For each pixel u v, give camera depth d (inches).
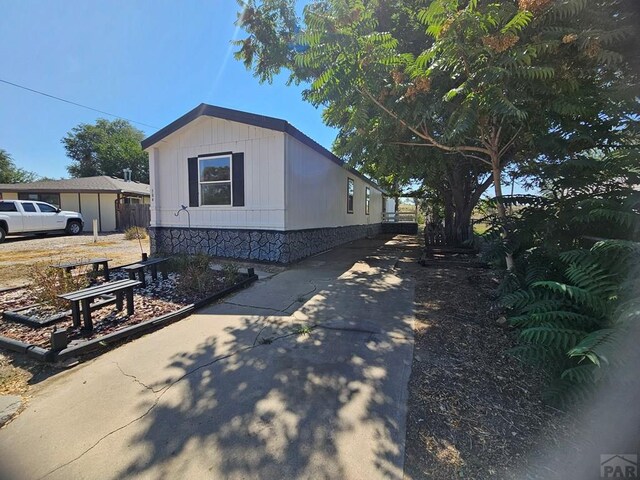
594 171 117.9
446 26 115.8
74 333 119.2
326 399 81.4
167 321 135.3
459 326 130.5
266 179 267.4
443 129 187.5
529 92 130.3
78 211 661.9
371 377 91.9
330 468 59.6
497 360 101.4
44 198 659.4
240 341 117.4
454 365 98.7
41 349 104.0
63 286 150.9
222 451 63.7
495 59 118.1
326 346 112.7
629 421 63.3
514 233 135.4
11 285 197.0
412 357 104.1
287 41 232.8
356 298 172.4
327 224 382.9
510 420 72.7
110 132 1330.0
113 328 124.6
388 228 762.2
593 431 66.7
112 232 613.3
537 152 155.7
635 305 67.1
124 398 82.4
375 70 149.2
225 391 85.3
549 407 76.7
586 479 55.9
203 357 105.0
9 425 72.2
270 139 262.5
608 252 87.1
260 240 275.0
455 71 131.6
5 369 98.0
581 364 75.0
